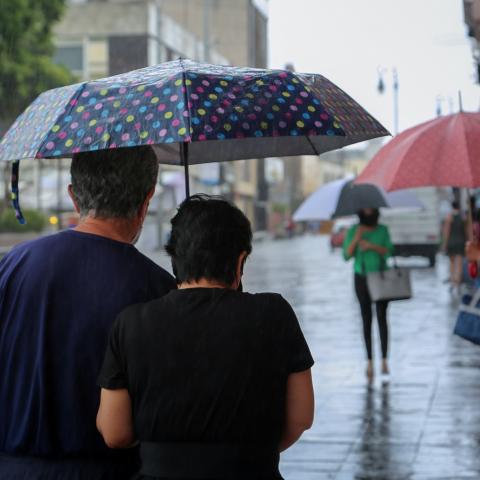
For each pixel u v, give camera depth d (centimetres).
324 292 4359
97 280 555
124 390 510
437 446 1370
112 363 512
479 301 1160
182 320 505
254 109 537
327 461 1298
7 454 560
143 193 577
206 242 520
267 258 8188
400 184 1157
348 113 596
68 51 11012
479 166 1143
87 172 568
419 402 1686
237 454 495
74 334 550
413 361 2172
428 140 1174
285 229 16438
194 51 12694
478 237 1314
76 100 556
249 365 500
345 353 2334
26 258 561
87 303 552
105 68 10981
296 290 4481
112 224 572
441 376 1956
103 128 534
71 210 8456
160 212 8450
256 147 766
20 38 7494
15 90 7531
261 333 504
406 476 1219
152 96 537
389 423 1523
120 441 516
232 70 571
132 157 570
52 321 550
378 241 1933
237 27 15912
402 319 3102
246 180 16275
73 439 547
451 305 3572
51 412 548
